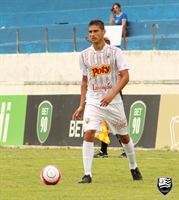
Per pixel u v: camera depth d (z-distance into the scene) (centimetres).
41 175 2406
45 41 5772
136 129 4400
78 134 4612
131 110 4453
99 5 6800
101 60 2448
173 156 3706
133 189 2242
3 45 6153
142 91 4688
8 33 6059
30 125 4881
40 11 7056
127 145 2511
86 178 2444
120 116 2478
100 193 2133
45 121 4806
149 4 6512
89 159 2455
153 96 4391
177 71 4966
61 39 5675
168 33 5569
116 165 3177
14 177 2664
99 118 2467
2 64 5762
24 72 5650
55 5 7000
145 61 5075
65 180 2542
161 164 3183
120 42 5109
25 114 4928
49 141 4753
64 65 5434
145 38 5612
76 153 4050
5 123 5019
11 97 5053
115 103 2462
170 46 5512
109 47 2450
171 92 4562
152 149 4266
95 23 2439
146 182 2462
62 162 3366
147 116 4372
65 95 4766
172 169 2936
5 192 2180
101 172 2844
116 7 5772
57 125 4741
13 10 7188
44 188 2286
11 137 4953
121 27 5119
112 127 2502
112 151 4241
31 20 7000
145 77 5075
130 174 2764
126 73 2436
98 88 2467
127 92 4747
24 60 5656
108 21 6600
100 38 2441
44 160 3503
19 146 4862
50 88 5166
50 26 6750
